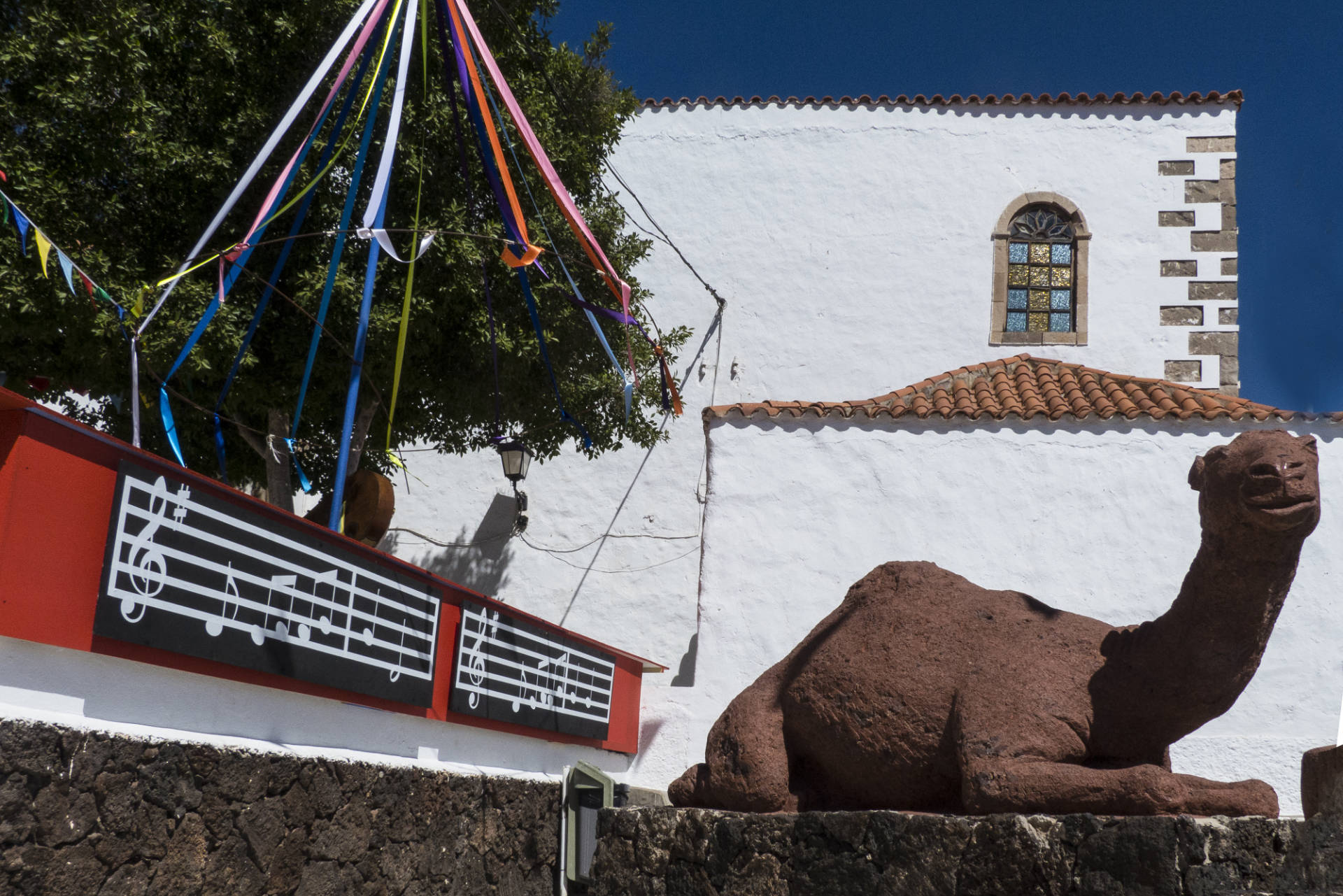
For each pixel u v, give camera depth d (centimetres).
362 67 875
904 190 1440
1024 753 381
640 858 425
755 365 1405
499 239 843
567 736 866
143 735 443
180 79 854
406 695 646
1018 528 912
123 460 437
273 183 836
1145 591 885
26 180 738
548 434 1073
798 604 916
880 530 924
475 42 872
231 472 1073
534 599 1360
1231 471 367
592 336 1018
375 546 944
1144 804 355
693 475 1376
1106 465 916
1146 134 1423
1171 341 1362
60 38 753
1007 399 1009
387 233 770
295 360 879
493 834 748
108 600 425
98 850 416
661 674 1309
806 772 443
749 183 1458
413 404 1006
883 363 1394
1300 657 838
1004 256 1409
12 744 380
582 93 1038
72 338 784
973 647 420
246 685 520
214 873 479
